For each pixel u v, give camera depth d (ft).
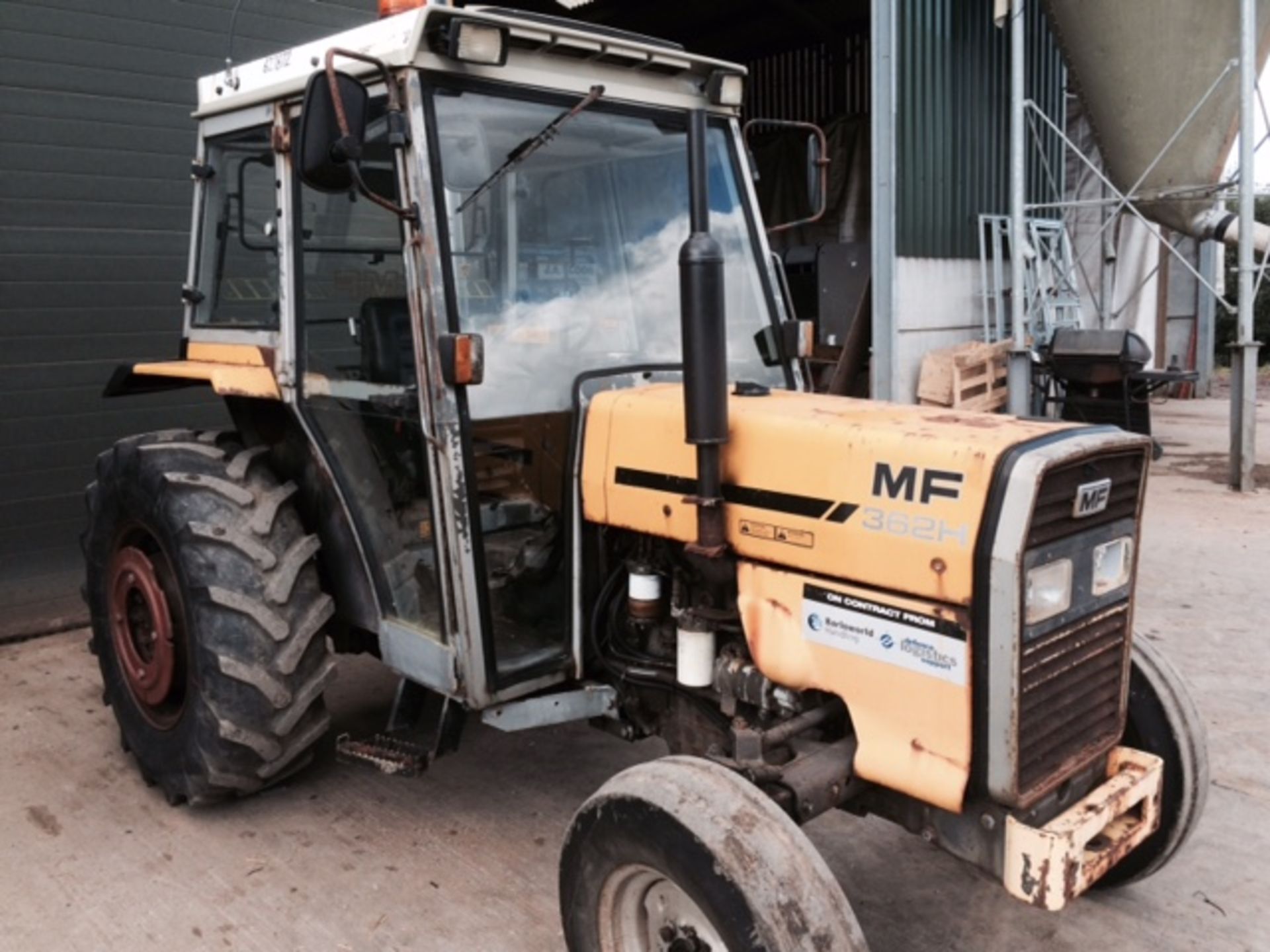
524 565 9.47
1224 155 28.19
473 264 9.07
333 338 10.04
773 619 8.02
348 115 7.95
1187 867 10.11
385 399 9.57
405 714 10.47
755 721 8.50
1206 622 16.34
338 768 12.13
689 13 41.70
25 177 16.33
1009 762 6.97
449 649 9.25
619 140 9.95
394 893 9.77
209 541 10.32
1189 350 42.98
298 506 11.38
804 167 41.98
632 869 7.21
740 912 6.42
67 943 9.11
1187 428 34.86
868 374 31.30
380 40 8.80
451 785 11.71
